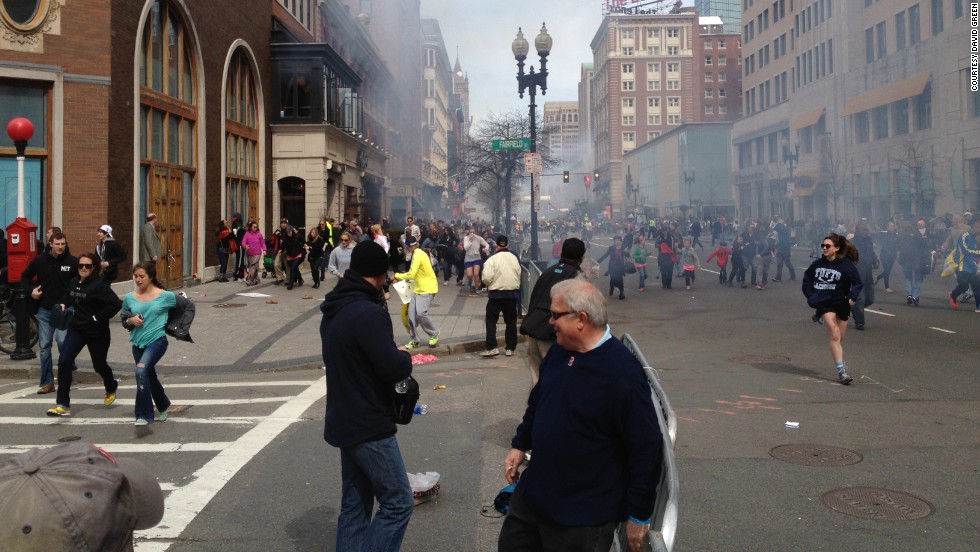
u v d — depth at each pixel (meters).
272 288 20.77
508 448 6.62
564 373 3.05
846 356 11.00
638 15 138.88
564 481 2.96
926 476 5.71
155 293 7.55
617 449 2.98
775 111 63.84
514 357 11.73
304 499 5.38
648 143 116.31
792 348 11.85
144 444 6.85
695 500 5.27
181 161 20.53
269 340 12.89
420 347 12.22
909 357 10.76
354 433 3.89
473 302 18.58
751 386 9.05
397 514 3.93
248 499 5.38
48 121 15.82
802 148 58.31
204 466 6.14
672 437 3.29
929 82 39.47
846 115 49.03
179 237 20.34
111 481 1.72
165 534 4.74
